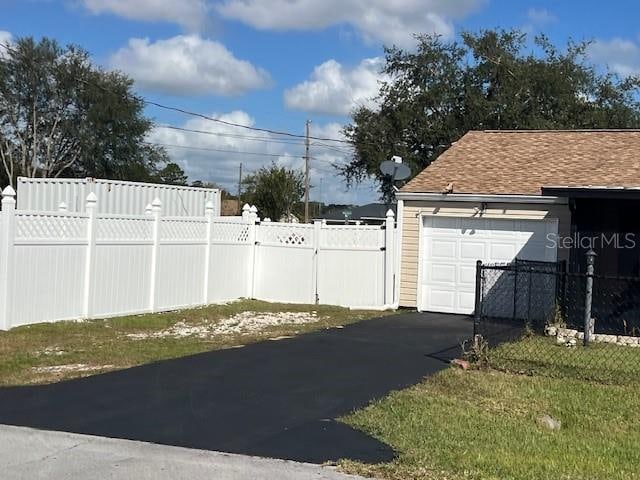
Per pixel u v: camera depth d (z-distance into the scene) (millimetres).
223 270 17875
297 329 13578
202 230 17062
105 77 48656
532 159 17828
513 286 16250
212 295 17484
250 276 18922
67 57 48000
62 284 13289
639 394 8602
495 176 17219
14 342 11102
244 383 8609
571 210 13875
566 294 13695
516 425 7211
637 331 13016
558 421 7574
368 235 17828
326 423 6957
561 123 34031
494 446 6410
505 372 9586
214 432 6598
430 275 17297
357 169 37500
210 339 12203
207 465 5699
